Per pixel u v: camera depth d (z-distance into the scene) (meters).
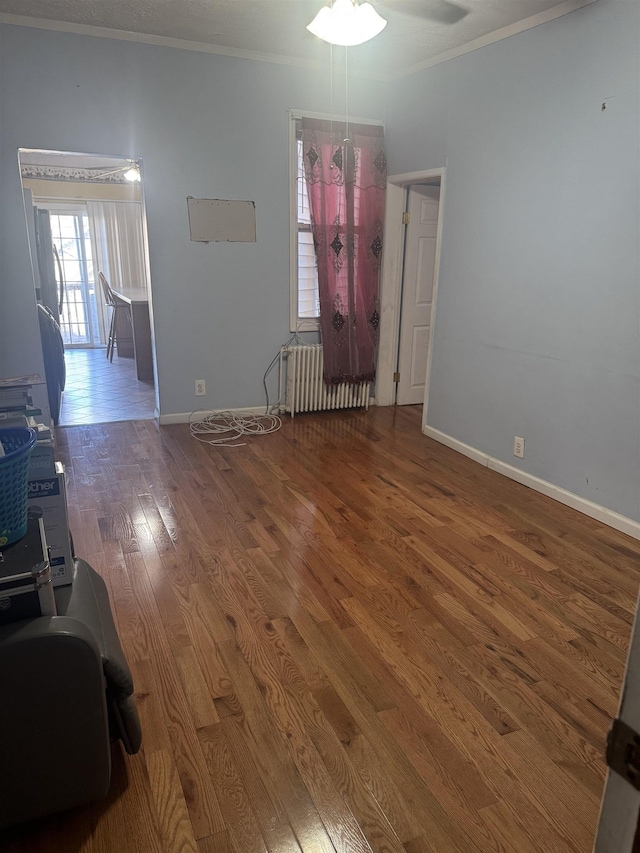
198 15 3.33
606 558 2.63
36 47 3.47
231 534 2.80
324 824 1.40
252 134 4.14
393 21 3.20
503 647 2.04
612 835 0.58
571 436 3.11
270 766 1.55
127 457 3.81
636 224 2.62
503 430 3.59
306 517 3.00
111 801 1.45
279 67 4.08
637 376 2.71
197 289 4.28
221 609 2.22
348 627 2.13
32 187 7.57
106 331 8.37
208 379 4.51
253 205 4.27
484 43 3.41
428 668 1.93
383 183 4.54
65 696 1.25
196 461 3.76
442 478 3.55
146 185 3.95
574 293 2.98
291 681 1.86
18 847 1.33
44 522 1.50
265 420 4.64
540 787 1.50
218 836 1.36
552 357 3.17
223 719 1.70
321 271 4.46
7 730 1.22
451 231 3.88
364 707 1.76
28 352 3.83
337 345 4.70
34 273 4.09
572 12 2.83
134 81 3.73
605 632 2.12
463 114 3.66
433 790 1.49
